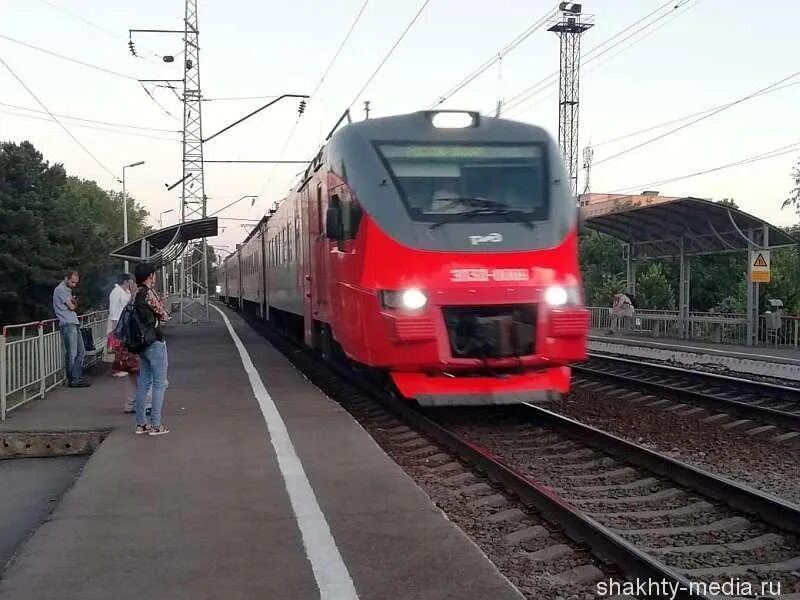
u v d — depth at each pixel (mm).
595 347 23234
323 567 4695
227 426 8922
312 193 13438
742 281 30734
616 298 26984
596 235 36062
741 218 21094
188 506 5934
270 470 6973
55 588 4418
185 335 23844
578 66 38344
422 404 9070
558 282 9219
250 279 31750
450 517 6324
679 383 14086
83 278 39688
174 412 9836
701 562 5398
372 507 5879
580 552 5438
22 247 36625
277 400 10727
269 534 5305
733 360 18734
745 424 10148
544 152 9953
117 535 5297
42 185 40250
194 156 33875
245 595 4320
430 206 9305
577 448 8820
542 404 12141
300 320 18062
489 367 9062
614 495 7125
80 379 12492
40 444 8844
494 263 9062
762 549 5637
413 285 8906
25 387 10570
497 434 9672
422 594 4316
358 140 9914
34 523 6535
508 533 5938
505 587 4414
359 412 11469
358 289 9383
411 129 9875
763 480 7688
